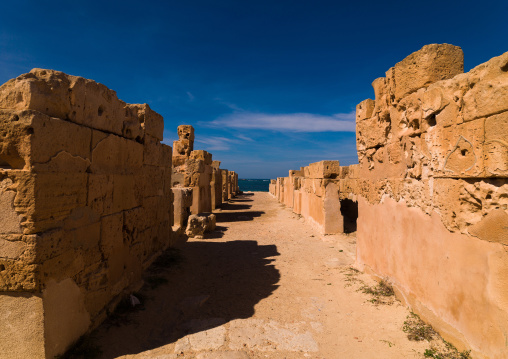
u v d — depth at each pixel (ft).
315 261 23.71
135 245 16.89
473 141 10.43
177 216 33.50
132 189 16.93
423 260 13.28
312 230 36.96
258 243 30.09
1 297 9.51
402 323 13.20
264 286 18.33
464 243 10.81
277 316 14.34
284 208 62.49
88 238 12.12
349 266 21.90
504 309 9.04
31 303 9.41
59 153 10.37
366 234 19.86
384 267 17.20
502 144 9.25
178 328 13.14
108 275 13.62
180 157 49.34
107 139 13.85
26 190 9.16
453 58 13.67
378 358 10.93
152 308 14.62
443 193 11.94
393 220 16.17
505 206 9.32
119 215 14.93
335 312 14.75
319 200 35.65
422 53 13.84
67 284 10.69
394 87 16.24
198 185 43.55
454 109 11.49
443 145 12.09
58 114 10.71
